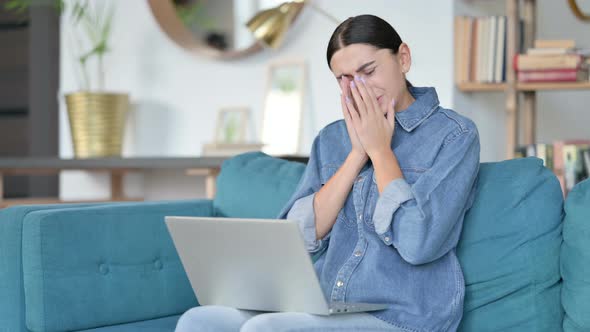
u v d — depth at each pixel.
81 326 2.07
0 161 4.00
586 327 1.71
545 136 4.38
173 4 4.19
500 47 3.54
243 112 4.11
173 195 4.32
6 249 2.09
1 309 2.09
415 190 1.67
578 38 4.25
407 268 1.72
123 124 4.20
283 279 1.63
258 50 4.05
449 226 1.67
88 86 4.26
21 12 5.13
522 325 1.80
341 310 1.61
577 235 1.72
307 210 1.86
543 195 1.83
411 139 1.82
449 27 3.57
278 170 2.37
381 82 1.79
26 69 5.16
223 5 4.14
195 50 4.20
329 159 1.95
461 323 1.84
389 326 1.65
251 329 1.55
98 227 2.13
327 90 3.87
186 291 2.29
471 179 1.73
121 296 2.15
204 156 3.63
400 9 3.68
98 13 4.45
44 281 2.03
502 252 1.82
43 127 5.06
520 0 3.89
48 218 2.04
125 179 4.43
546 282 1.80
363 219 1.80
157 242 2.24
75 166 3.88
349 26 1.81
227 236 1.67
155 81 4.35
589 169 3.42
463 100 3.67
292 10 3.60
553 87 3.46
